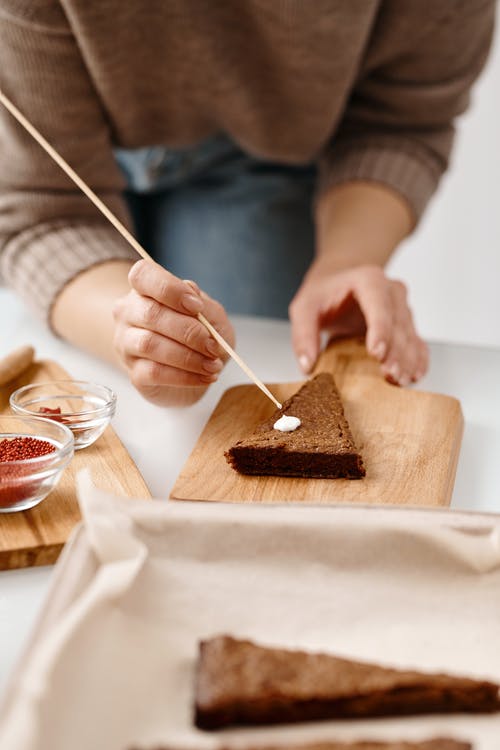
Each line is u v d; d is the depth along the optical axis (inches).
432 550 23.2
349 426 30.1
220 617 22.2
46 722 19.3
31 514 25.7
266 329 39.2
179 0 35.2
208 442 29.4
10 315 39.8
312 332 35.2
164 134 40.8
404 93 40.7
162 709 20.5
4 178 37.9
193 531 23.1
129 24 35.3
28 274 37.0
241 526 23.2
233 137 42.5
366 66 40.2
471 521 23.6
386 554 23.3
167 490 27.8
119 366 33.8
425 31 39.0
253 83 38.6
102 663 20.7
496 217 68.9
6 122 36.4
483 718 20.9
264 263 48.6
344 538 23.2
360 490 27.2
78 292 35.5
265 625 22.2
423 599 22.9
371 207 39.9
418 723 20.8
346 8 35.9
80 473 23.7
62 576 21.9
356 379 33.5
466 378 35.1
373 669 21.0
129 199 48.6
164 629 21.8
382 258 38.9
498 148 66.8
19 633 22.7
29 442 27.1
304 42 36.6
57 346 36.7
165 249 50.3
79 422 28.4
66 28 35.0
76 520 25.5
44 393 31.0
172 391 31.3
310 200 48.0
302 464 27.8
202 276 49.8
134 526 22.9
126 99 37.7
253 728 20.5
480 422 32.0
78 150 37.2
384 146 41.2
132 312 30.0
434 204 70.1
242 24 36.6
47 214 37.7
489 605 22.8
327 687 20.6
